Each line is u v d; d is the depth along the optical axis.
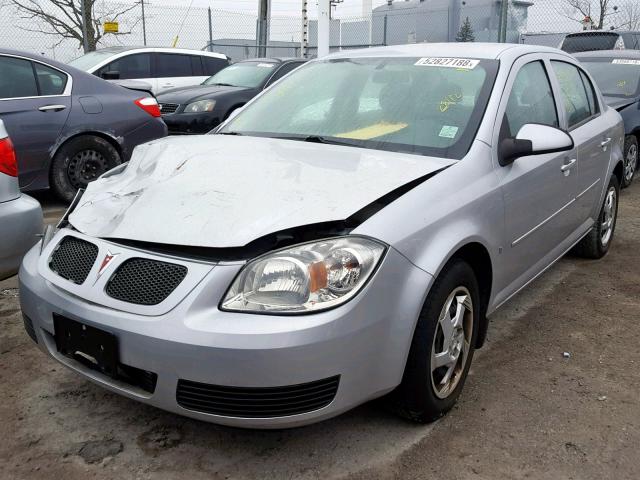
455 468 2.49
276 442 2.64
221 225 2.33
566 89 4.23
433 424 2.77
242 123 3.68
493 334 3.73
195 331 2.16
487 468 2.49
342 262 2.24
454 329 2.73
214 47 16.55
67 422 2.77
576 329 3.80
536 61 3.83
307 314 2.17
